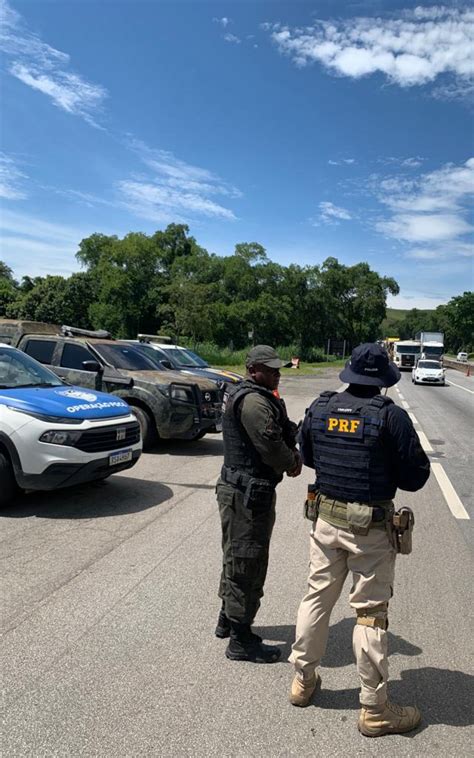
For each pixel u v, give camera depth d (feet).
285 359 177.37
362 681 8.87
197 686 9.96
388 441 8.93
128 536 17.57
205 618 12.40
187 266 215.10
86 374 31.48
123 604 12.93
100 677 10.09
